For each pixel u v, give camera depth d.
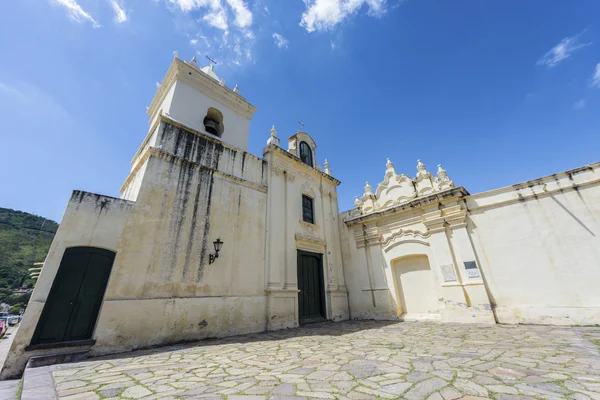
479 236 10.25
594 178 8.42
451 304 10.13
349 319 12.82
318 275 12.76
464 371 3.78
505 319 9.02
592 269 7.97
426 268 11.62
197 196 9.12
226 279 8.98
